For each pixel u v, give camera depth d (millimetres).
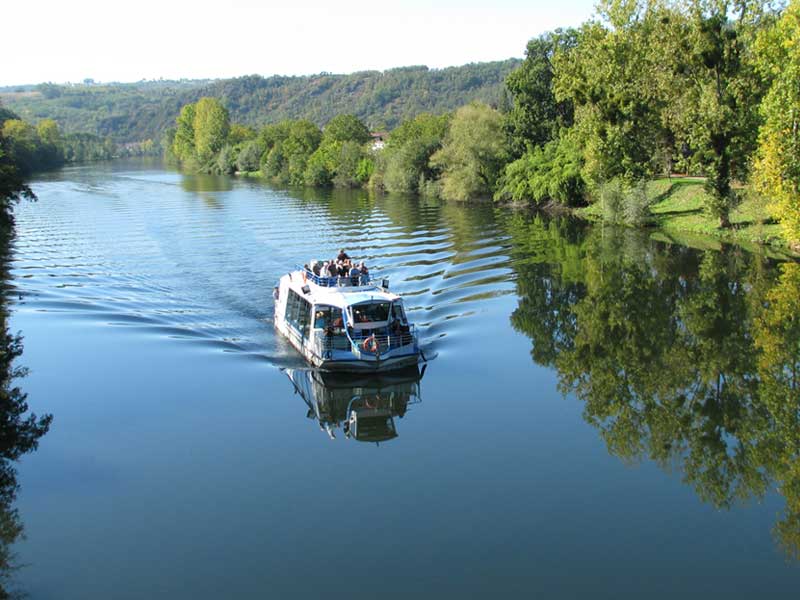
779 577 12992
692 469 17188
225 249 45281
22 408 20688
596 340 27188
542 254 44344
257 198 83250
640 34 53594
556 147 71500
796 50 38938
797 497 15836
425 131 103438
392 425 19766
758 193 45312
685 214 55312
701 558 13602
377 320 24453
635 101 54875
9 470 17078
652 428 19516
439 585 12844
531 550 13859
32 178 119500
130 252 44281
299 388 22359
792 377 23203
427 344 26438
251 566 13438
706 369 24062
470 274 38219
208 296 33312
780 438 18891
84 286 34812
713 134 47500
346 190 97750
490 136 78000
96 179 117750
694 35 47000
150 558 13703
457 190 77938
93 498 15844
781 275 36781
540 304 32312
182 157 176375
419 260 41688
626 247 46469
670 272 38531
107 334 27500
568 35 80125
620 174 57750
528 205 71562
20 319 29266
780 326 28500
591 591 12641
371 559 13609
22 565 13508
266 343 26688
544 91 77875
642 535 14375
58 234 51844
